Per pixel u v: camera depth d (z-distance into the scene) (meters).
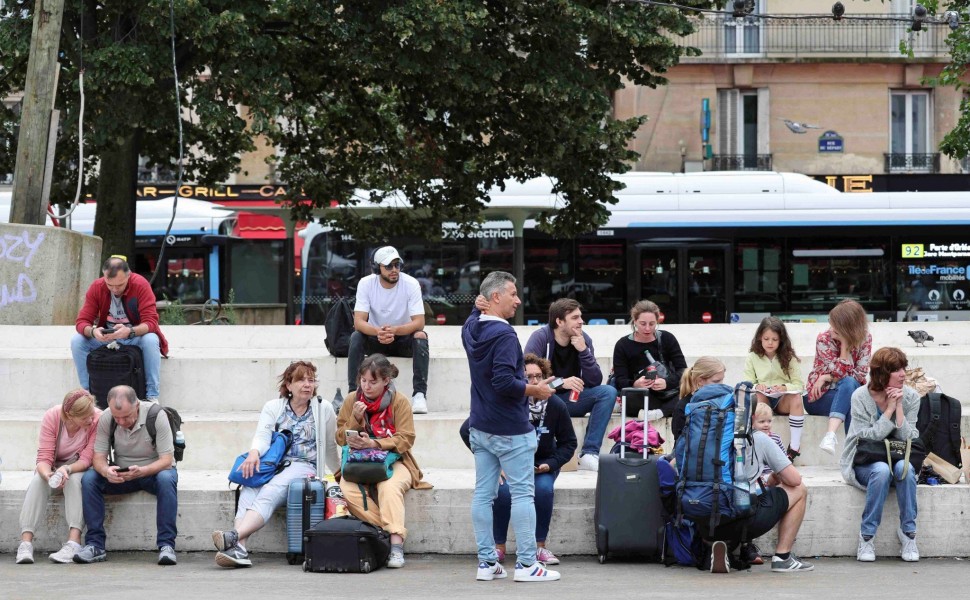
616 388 11.20
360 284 11.95
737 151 38.62
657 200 27.45
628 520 9.17
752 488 8.85
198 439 11.20
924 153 38.53
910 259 27.09
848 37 38.28
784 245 27.27
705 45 38.25
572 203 24.05
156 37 20.59
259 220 29.77
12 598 7.78
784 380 11.09
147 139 25.84
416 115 23.44
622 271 27.39
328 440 9.59
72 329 14.90
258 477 9.48
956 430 9.83
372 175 25.50
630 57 22.69
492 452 8.56
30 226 16.28
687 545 9.11
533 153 22.84
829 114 38.41
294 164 25.73
